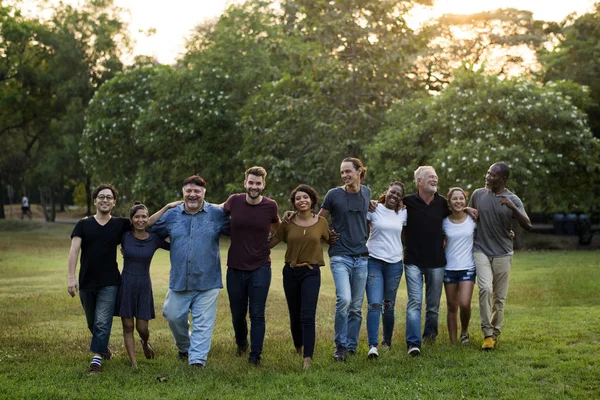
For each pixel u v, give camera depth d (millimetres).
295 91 23859
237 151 27359
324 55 23016
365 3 22328
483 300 6906
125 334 6461
